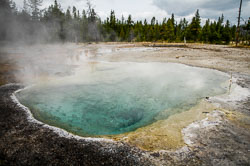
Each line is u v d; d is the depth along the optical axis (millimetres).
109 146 3854
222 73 10578
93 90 8172
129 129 4781
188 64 13508
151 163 3299
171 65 13492
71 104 6617
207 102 6246
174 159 3385
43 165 3254
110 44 39375
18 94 7449
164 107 6152
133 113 5828
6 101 6434
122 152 3633
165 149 3693
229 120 4828
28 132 4426
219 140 3936
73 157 3477
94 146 3859
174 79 9781
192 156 3449
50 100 6965
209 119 4938
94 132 4633
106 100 6996
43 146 3834
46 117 5523
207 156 3438
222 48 24344
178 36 48719
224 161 3285
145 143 3934
